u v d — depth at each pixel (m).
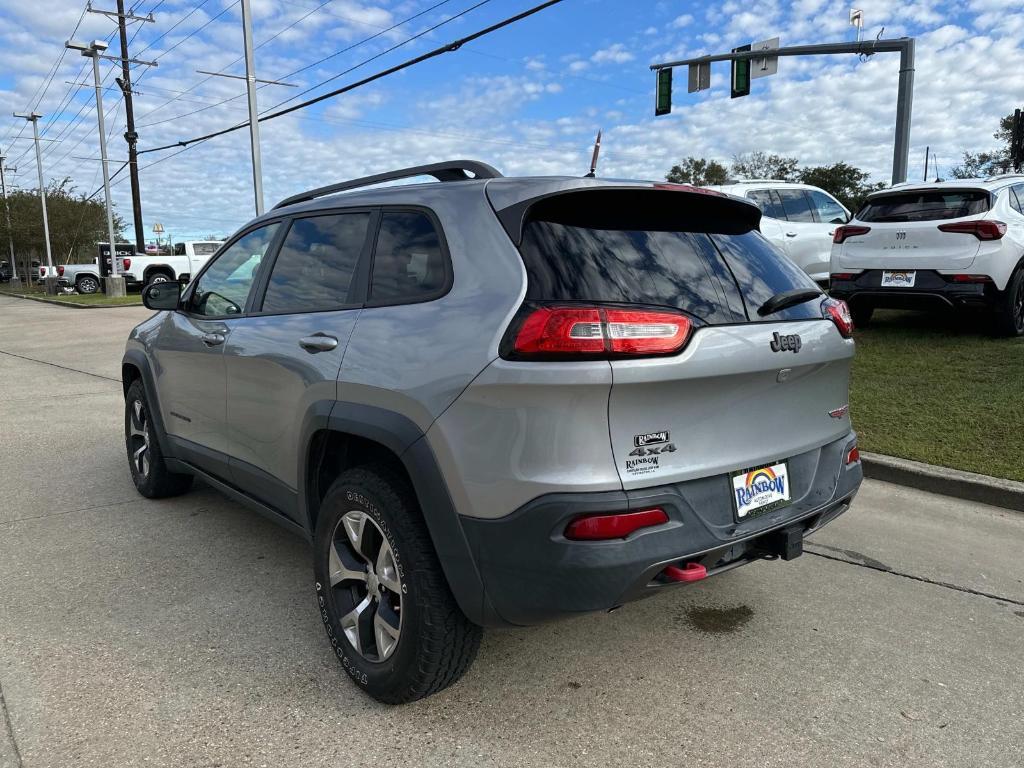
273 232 3.60
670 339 2.18
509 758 2.33
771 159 59.38
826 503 2.69
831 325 2.77
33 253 54.44
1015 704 2.62
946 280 7.73
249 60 19.70
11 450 6.17
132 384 4.81
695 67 18.19
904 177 15.59
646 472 2.18
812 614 3.29
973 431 5.56
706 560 2.31
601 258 2.32
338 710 2.59
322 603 2.85
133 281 30.16
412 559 2.39
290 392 3.00
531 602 2.17
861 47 15.79
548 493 2.10
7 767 2.27
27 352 13.77
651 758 2.33
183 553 3.94
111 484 5.20
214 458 3.82
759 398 2.47
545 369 2.09
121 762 2.30
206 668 2.84
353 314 2.79
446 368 2.29
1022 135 16.83
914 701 2.64
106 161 28.83
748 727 2.49
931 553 3.96
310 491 2.98
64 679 2.76
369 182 3.21
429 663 2.42
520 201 2.38
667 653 2.96
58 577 3.64
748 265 2.66
